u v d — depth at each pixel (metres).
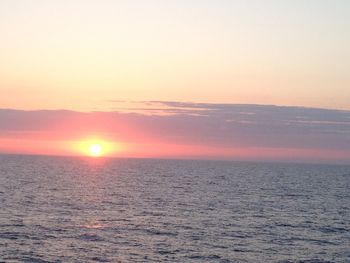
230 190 106.50
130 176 151.75
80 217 64.12
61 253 45.00
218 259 44.66
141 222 61.59
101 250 46.53
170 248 48.06
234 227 59.56
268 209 76.25
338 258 46.31
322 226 62.53
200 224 60.97
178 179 141.25
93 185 112.50
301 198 94.25
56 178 133.00
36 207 71.88
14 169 169.88
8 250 45.19
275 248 49.53
